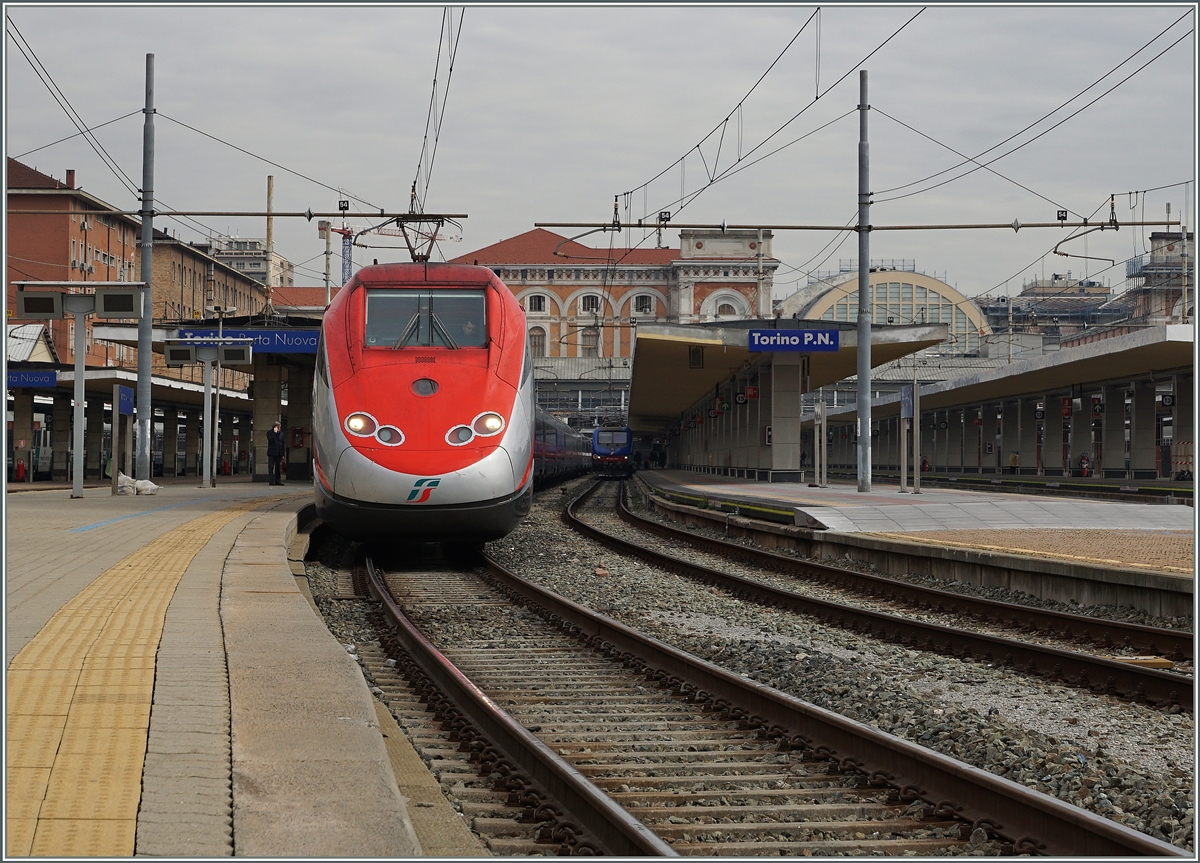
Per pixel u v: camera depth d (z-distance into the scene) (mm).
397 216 23531
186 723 5270
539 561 18078
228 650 7000
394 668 8914
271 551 12805
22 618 8039
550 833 4977
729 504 25453
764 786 5863
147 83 24109
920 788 5621
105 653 6816
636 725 7102
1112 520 19422
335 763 4773
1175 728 7270
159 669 6395
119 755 4770
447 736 6730
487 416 14617
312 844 3896
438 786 5602
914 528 18797
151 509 19859
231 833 3969
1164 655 9930
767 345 31578
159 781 4453
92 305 22828
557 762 5441
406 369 14781
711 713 7457
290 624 7988
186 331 34188
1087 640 10680
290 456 37625
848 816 5375
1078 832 4668
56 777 4480
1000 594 14016
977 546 15594
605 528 26531
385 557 18156
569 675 8742
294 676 6316
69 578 10250
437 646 9984
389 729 6734
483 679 8539
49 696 5738
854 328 32781
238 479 44188
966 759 6434
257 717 5441
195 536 14531
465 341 15281
